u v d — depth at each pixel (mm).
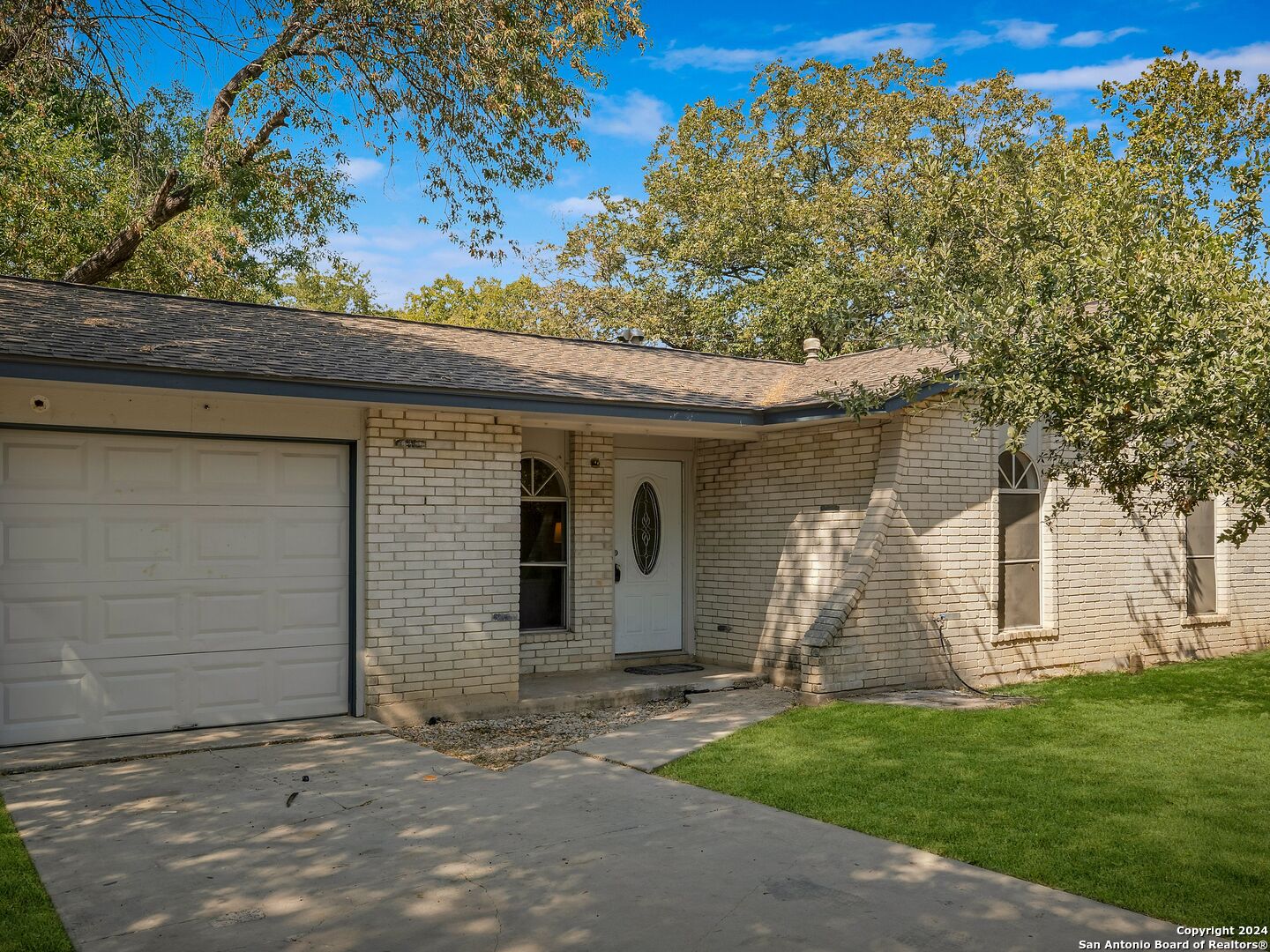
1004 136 25562
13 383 7660
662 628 12805
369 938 4469
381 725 8844
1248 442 6148
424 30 13406
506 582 9797
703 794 6832
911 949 4352
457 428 9570
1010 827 6012
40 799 6586
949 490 11164
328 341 10125
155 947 4363
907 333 8320
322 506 9102
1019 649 11672
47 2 11727
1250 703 10023
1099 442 6965
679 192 30703
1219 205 7855
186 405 8359
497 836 5914
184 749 7883
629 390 10492
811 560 11367
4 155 17859
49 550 7922
